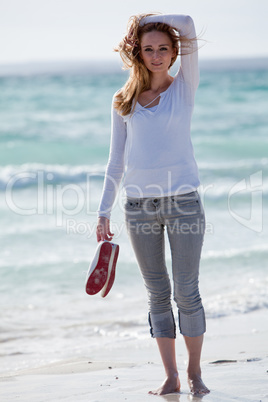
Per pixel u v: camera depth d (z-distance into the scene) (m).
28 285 14.24
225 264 15.88
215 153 39.56
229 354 8.36
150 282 6.01
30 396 6.03
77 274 15.16
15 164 36.47
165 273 6.04
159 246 5.95
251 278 14.56
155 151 5.77
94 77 119.56
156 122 5.78
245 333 10.20
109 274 5.73
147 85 5.96
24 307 12.62
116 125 6.07
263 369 6.82
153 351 9.27
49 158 38.25
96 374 7.14
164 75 5.98
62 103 67.38
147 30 5.80
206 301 12.66
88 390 6.16
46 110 61.56
